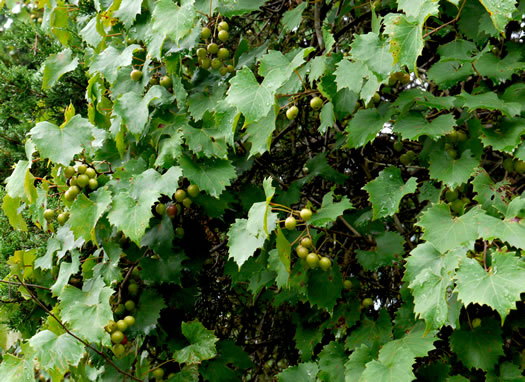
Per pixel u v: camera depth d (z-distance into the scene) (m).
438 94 1.91
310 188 2.05
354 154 2.01
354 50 1.59
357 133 1.69
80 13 1.95
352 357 1.67
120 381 1.81
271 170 2.03
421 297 1.54
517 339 1.72
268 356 2.16
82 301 1.74
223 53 1.83
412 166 1.94
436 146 1.68
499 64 1.68
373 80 1.61
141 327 1.79
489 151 1.82
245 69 1.61
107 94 1.93
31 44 2.11
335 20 1.93
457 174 1.63
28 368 1.67
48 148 1.70
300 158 2.11
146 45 1.76
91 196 1.73
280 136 2.02
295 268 1.71
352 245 1.85
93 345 1.79
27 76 2.08
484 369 1.62
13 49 2.59
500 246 1.60
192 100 1.80
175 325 1.87
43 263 1.84
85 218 1.71
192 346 1.79
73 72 2.06
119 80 1.83
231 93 1.59
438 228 1.58
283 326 2.10
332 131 2.05
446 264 1.54
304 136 2.12
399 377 1.56
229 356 1.87
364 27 2.07
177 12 1.68
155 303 1.81
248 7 1.81
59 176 1.79
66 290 1.75
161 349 1.88
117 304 1.80
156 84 1.86
